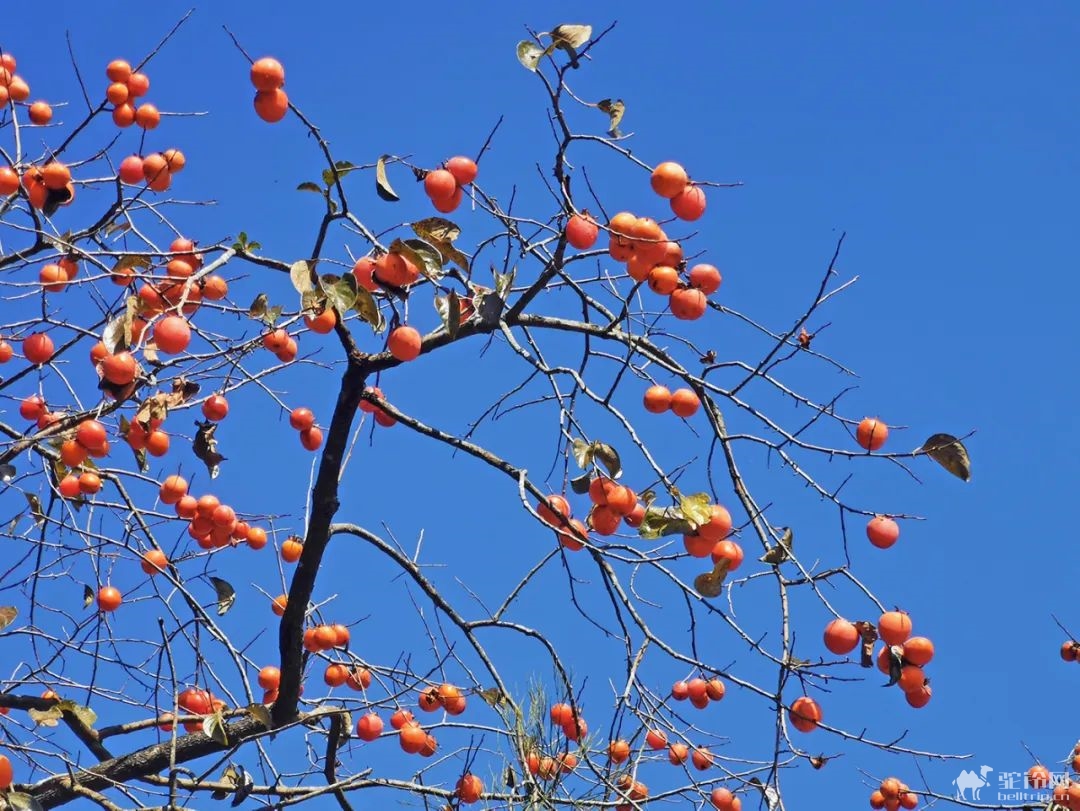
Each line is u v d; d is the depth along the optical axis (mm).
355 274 4445
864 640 4086
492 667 4984
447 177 4242
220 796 5344
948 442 4102
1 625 5336
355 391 4656
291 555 5801
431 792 5020
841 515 4152
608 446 4328
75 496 5371
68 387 5172
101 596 5480
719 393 4344
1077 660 5797
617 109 4105
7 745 4727
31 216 5301
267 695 5703
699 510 4047
